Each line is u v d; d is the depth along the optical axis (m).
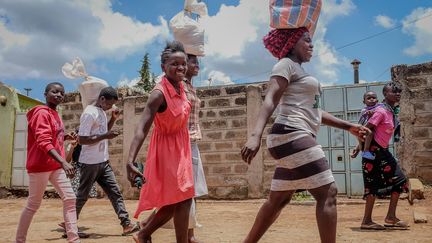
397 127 5.55
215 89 10.92
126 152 11.52
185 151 3.18
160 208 3.29
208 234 5.34
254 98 10.52
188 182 3.10
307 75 3.10
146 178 3.10
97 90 5.83
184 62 3.20
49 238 5.23
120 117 11.76
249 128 10.48
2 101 12.59
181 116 3.11
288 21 3.12
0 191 12.23
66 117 12.45
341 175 10.14
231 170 10.56
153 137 3.18
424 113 9.16
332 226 2.88
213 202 9.97
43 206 9.66
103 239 5.09
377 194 5.42
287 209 8.28
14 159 12.47
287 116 3.04
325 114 3.41
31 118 4.14
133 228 5.42
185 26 4.28
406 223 5.37
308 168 2.94
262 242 4.70
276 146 3.04
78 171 5.75
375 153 5.32
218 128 10.78
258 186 10.27
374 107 5.45
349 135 10.16
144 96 11.49
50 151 4.00
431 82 9.15
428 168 9.02
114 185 5.52
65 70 5.91
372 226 5.41
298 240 4.82
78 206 5.35
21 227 4.18
